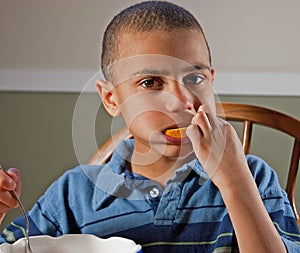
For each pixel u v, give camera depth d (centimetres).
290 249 95
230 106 146
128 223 100
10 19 198
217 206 100
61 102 205
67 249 91
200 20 195
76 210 104
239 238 93
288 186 143
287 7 193
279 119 144
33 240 91
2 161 208
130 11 91
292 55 198
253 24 196
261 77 200
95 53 201
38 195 209
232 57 199
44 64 202
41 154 208
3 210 92
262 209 94
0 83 204
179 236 99
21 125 207
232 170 94
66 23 198
